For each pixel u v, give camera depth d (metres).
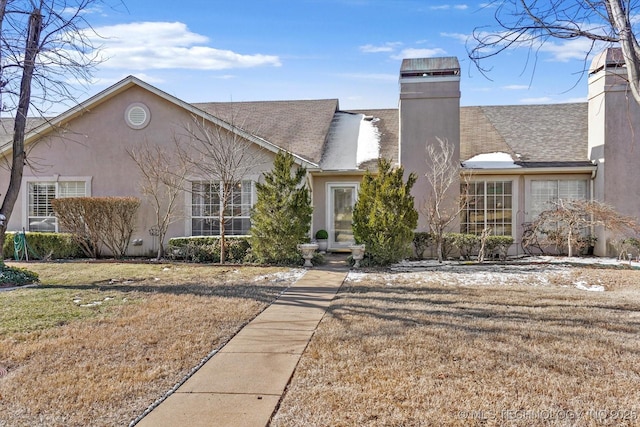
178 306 7.55
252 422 3.63
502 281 10.12
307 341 5.71
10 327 6.27
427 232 14.09
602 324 6.32
